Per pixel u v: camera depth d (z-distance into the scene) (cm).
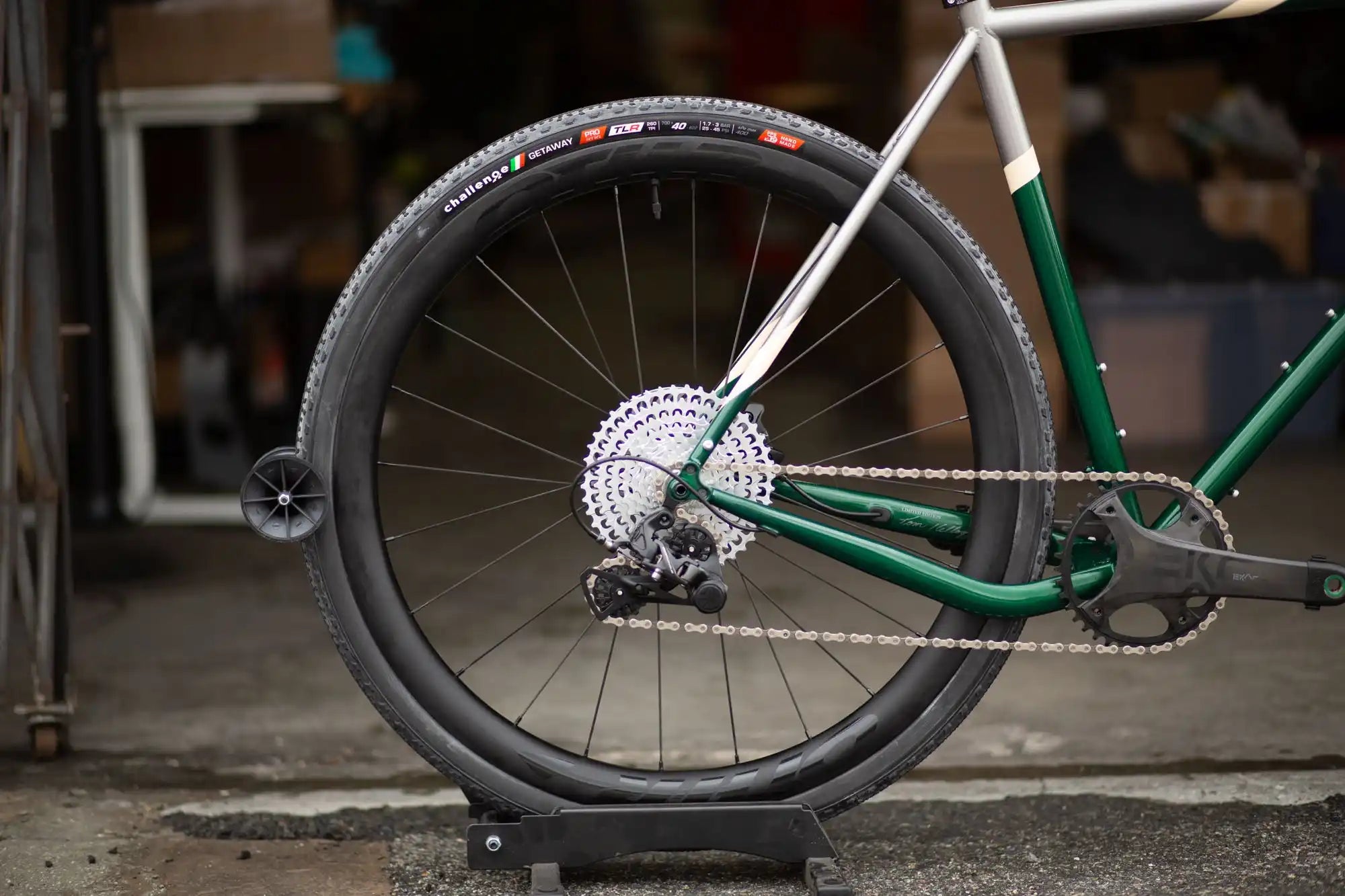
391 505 518
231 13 457
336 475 217
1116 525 216
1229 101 616
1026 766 282
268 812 261
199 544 466
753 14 853
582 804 222
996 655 222
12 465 263
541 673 344
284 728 311
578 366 815
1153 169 613
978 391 219
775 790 222
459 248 217
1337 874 227
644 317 1011
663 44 1459
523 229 1384
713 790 222
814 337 779
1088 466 233
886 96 634
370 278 216
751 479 220
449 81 1108
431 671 221
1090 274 596
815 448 586
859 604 395
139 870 234
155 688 337
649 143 216
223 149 524
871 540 219
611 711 318
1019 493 218
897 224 216
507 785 221
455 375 790
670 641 368
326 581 218
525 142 215
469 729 221
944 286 217
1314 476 523
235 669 350
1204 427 578
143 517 489
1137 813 254
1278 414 225
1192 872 229
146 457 491
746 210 1023
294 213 545
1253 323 573
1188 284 585
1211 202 599
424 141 931
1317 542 434
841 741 222
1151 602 219
